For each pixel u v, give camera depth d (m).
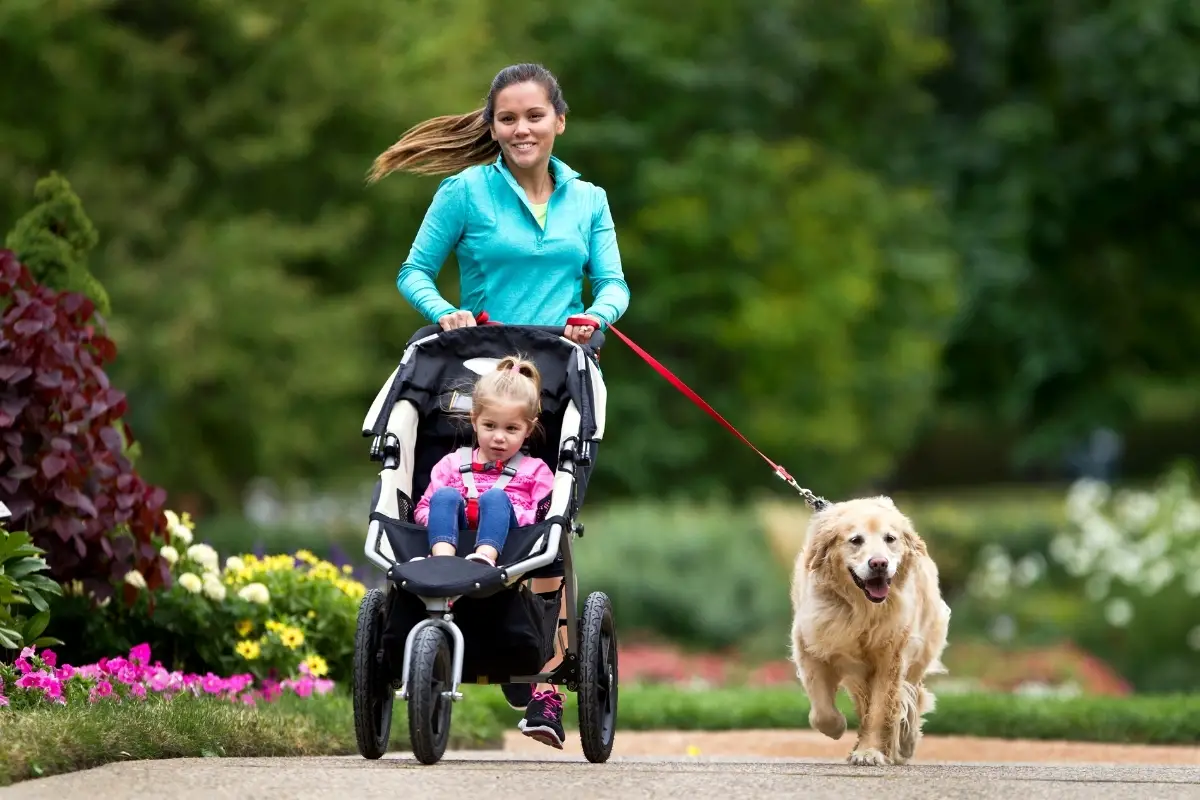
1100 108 43.72
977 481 73.12
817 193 38.97
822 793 8.38
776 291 38.34
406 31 32.97
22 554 11.23
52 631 12.89
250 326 30.06
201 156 31.36
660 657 27.89
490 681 9.89
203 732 10.32
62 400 12.22
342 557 16.81
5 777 8.14
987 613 33.53
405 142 11.37
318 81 31.33
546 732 10.33
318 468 33.78
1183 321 47.06
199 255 30.27
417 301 10.80
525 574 9.30
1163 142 42.44
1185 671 29.92
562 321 10.91
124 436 13.76
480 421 9.96
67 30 29.56
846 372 39.06
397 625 9.48
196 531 32.31
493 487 9.88
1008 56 45.81
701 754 15.00
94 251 30.06
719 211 37.53
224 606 13.89
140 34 30.83
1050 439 46.84
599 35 38.22
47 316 12.21
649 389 38.91
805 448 39.56
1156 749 16.14
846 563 11.28
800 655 11.96
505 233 10.84
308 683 13.52
